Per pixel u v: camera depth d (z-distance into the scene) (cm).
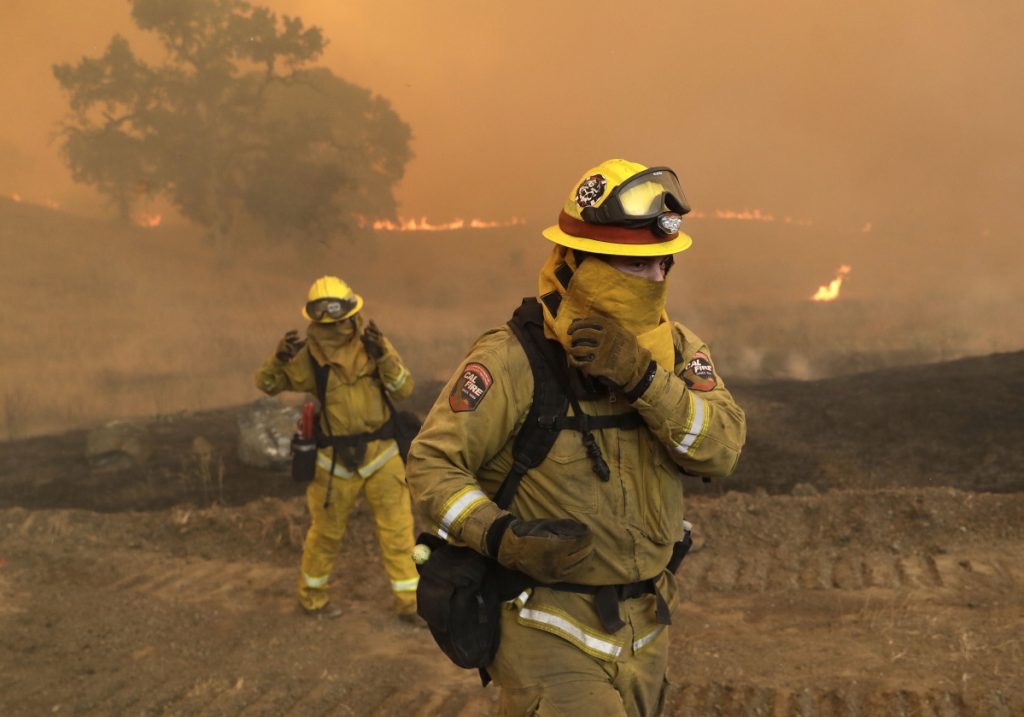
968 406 987
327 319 498
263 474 930
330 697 434
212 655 487
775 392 1187
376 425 518
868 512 606
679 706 389
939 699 364
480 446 211
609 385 202
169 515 693
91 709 425
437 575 214
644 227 203
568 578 211
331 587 592
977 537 573
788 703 380
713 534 611
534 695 210
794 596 518
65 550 644
